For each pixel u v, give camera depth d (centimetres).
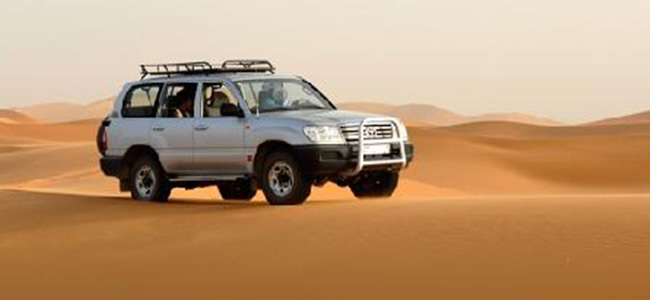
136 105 2403
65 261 1620
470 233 1553
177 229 1833
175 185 2328
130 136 2361
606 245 1414
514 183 8112
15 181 7619
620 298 1174
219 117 2216
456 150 8825
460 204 1830
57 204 2273
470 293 1234
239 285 1360
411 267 1388
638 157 9369
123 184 2392
